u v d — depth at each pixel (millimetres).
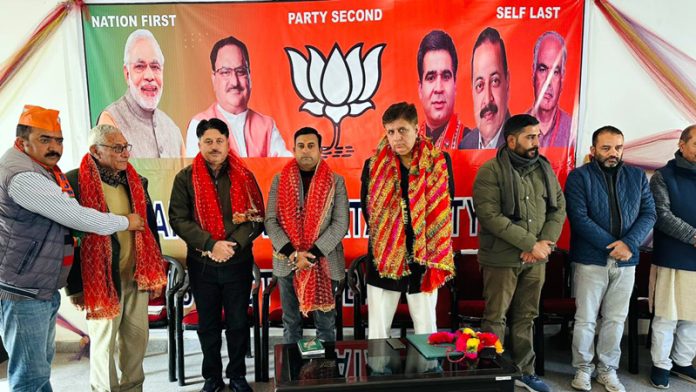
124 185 2275
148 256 2277
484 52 3010
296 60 3041
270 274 3170
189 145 3100
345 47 3027
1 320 1900
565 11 2977
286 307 2533
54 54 3021
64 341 3217
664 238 2623
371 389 1631
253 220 2445
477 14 2984
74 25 3000
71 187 2072
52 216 1870
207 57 3033
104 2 2982
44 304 1938
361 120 3082
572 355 2898
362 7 2996
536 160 2471
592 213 2527
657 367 2637
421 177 2199
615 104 3043
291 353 1923
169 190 3135
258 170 3127
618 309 2570
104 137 2133
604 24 2984
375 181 2258
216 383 2543
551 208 2486
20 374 1927
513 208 2395
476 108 3049
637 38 2979
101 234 2016
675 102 3014
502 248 2453
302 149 2404
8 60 3004
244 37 3021
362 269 2975
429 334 2098
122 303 2283
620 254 2436
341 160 3121
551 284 2979
